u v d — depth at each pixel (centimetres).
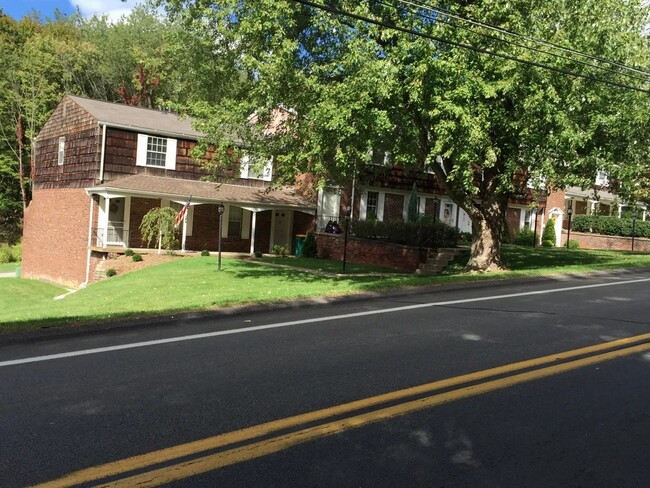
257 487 359
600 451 417
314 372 596
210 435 436
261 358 649
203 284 1628
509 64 1254
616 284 1314
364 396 524
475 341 733
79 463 389
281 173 1555
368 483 366
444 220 3284
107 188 2336
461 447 420
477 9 1323
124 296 1462
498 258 1770
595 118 1377
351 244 2500
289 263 2308
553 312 941
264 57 1391
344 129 1251
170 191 2480
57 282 2805
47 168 3011
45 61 4141
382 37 1295
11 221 4522
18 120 4028
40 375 582
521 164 1452
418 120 1442
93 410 486
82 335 763
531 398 522
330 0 1394
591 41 1376
